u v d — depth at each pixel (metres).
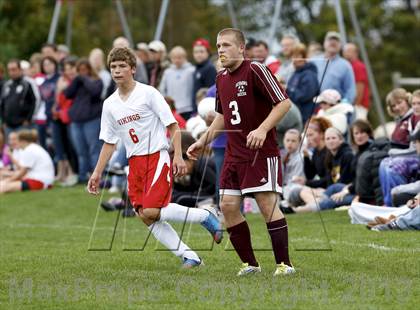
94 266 26.36
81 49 120.44
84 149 52.16
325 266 25.33
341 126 41.16
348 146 38.75
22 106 55.31
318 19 141.25
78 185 52.88
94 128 51.22
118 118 25.27
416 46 140.88
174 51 48.25
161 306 20.20
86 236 34.66
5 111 55.59
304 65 41.62
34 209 44.66
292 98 41.56
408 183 34.78
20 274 25.25
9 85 55.78
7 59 103.56
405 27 140.12
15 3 116.75
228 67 23.70
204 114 37.25
